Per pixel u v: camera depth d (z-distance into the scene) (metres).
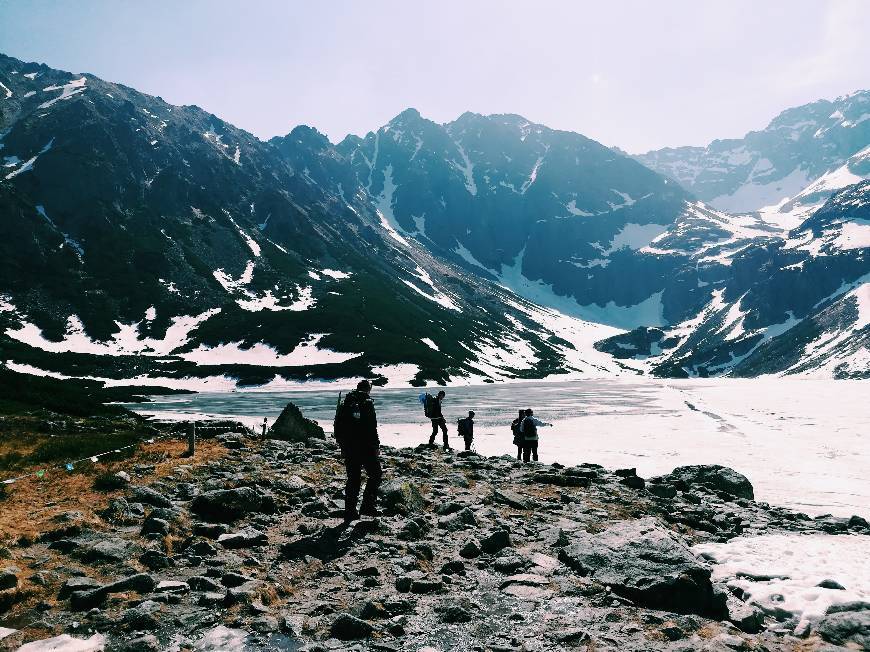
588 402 81.81
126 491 10.52
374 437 9.84
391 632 5.55
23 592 5.98
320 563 7.50
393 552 7.99
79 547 7.52
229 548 8.03
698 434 41.38
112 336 146.75
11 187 185.25
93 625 5.43
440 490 12.90
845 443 35.81
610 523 10.59
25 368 116.19
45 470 12.69
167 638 5.24
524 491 13.66
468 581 7.12
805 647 5.64
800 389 122.69
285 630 5.50
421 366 145.88
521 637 5.49
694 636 5.63
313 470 14.52
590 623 5.86
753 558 8.44
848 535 11.63
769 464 27.25
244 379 127.56
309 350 148.38
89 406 32.81
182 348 146.25
